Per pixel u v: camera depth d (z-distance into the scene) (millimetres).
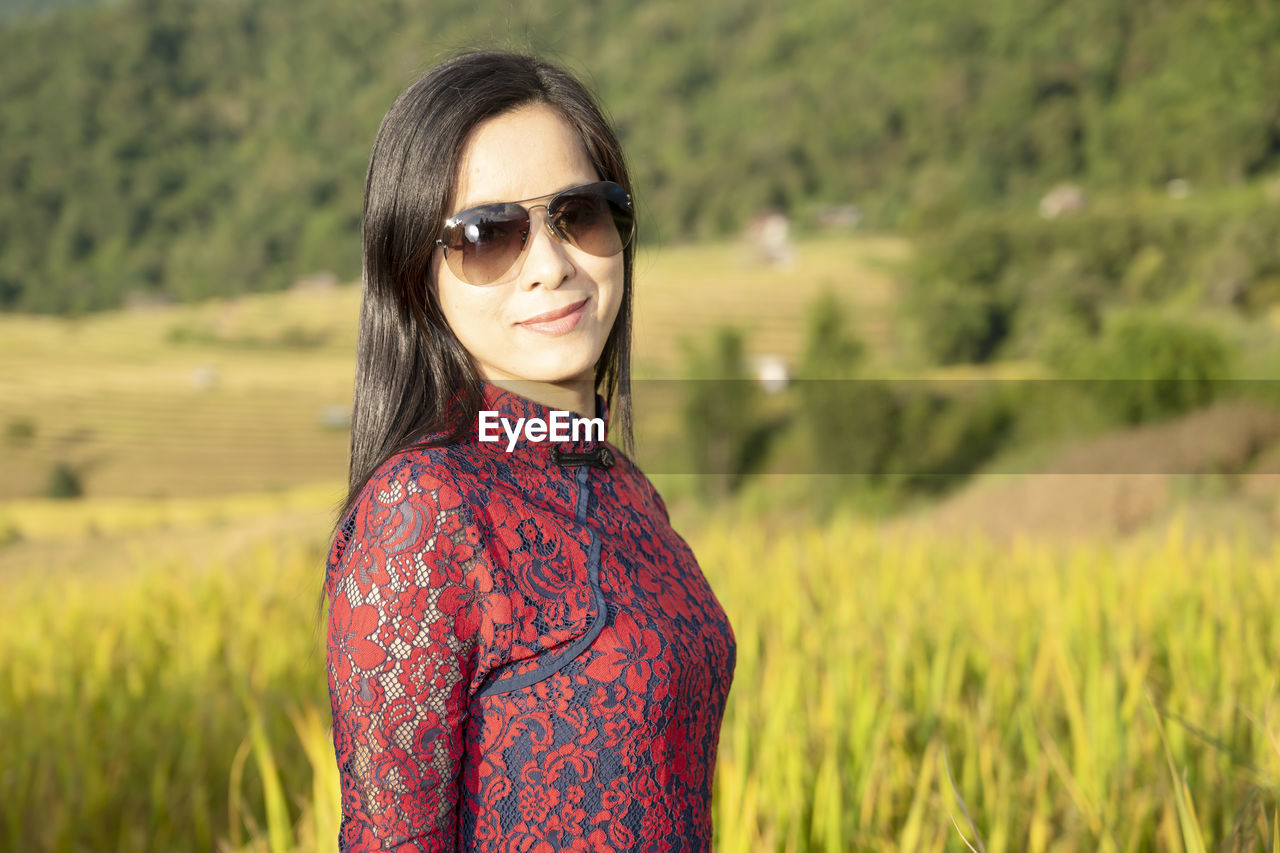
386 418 1074
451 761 938
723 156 79125
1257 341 28672
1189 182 62750
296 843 2525
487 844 957
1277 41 65250
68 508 35812
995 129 70688
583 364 1114
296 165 90812
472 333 1087
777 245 67688
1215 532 9797
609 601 990
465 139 1074
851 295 56719
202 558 10805
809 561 6145
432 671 919
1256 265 47031
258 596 6086
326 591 1026
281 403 57562
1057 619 3746
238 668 4172
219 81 102875
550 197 1082
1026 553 6559
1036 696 2994
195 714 3580
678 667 1008
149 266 86062
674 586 1099
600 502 1105
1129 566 5484
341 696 938
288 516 16672
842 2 88625
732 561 6285
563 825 952
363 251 1112
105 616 5879
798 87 83000
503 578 952
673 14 93750
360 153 90750
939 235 57781
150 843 2961
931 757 2363
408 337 1094
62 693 3998
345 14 102812
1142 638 3600
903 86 77938
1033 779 2611
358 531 963
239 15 105938
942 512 13062
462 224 1046
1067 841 2314
